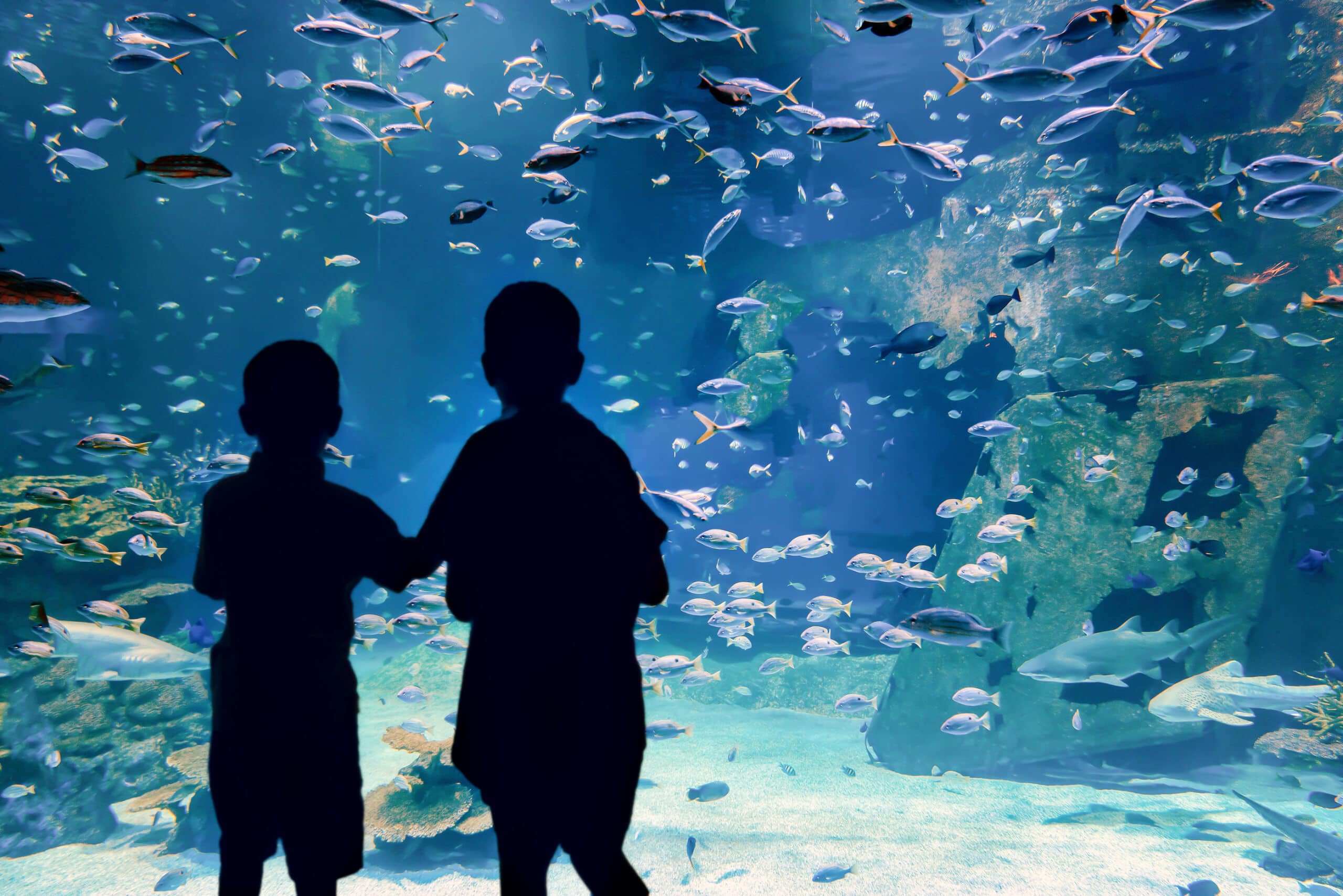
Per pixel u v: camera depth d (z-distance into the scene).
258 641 1.93
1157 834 5.98
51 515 9.33
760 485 17.95
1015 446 9.25
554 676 1.68
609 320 25.91
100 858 5.84
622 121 6.31
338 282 27.70
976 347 12.41
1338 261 9.02
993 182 12.47
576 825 1.68
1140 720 7.68
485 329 1.87
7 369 23.12
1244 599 8.14
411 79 21.70
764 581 17.58
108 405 24.69
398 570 2.00
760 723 10.47
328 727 1.97
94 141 23.98
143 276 27.42
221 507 1.96
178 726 7.83
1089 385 9.97
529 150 25.25
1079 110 5.22
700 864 5.43
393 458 27.84
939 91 13.61
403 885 5.22
